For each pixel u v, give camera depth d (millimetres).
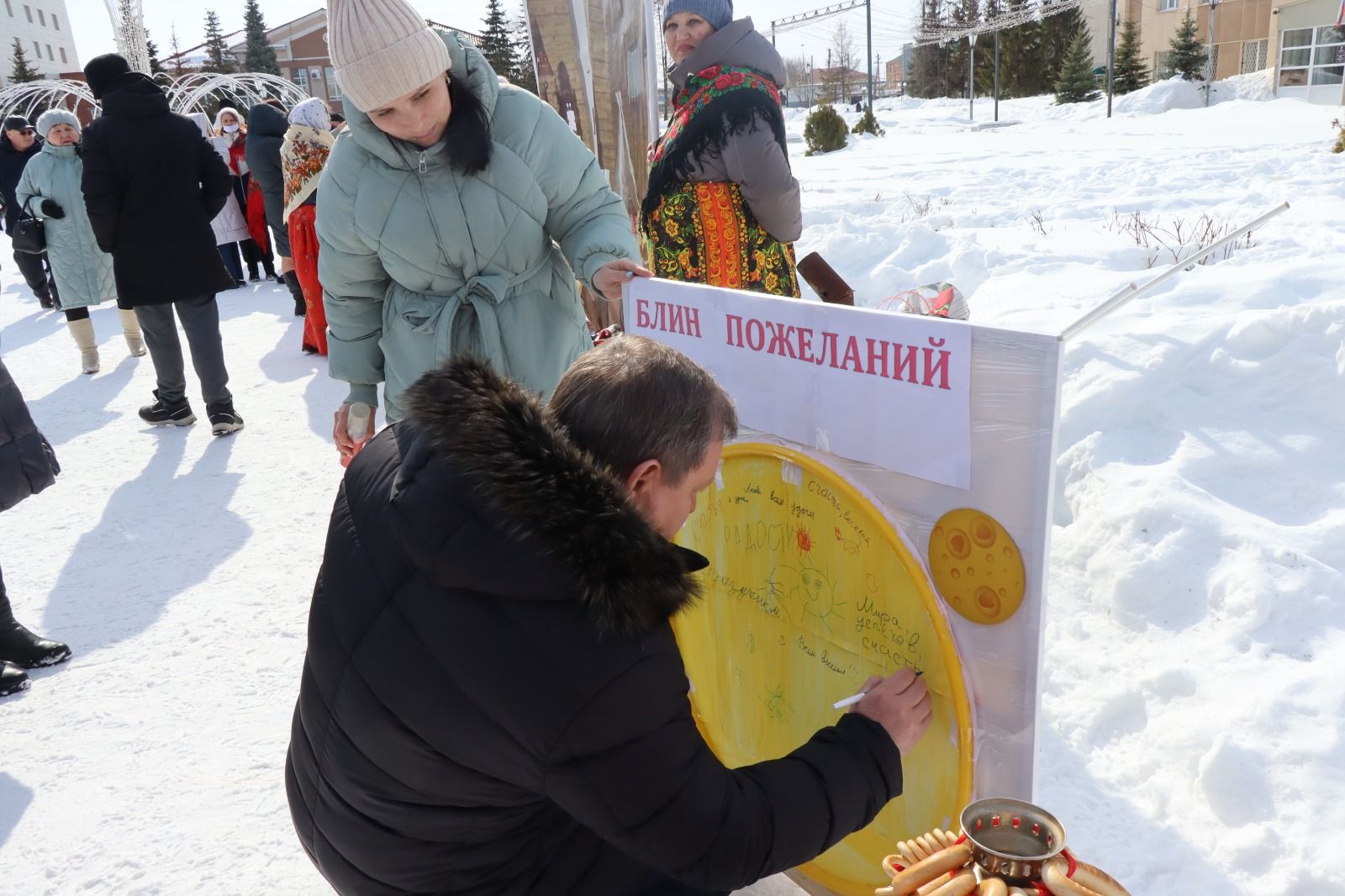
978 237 7230
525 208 2480
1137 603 2666
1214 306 4156
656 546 1240
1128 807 2098
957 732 1500
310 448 5133
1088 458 3195
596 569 1191
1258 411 3213
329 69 57000
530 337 2580
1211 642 2465
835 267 6730
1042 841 1323
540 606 1236
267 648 3160
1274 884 1834
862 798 1422
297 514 4277
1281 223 6578
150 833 2332
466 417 1272
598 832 1293
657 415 1286
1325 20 28344
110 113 4898
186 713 2824
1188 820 2035
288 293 9922
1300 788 1979
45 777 2562
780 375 1657
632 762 1244
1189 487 2902
